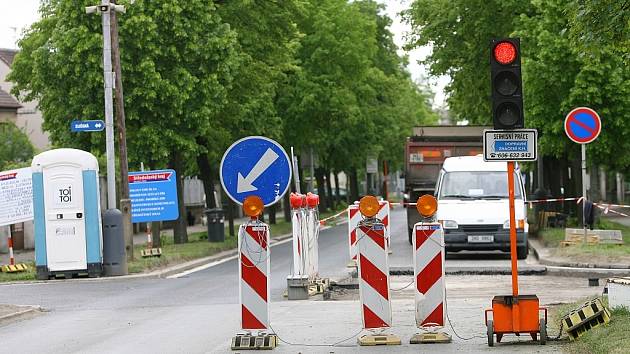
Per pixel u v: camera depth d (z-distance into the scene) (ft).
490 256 180.65
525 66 206.90
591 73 201.87
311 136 324.39
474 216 169.37
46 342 88.69
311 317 99.71
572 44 90.22
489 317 94.73
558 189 261.44
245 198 82.69
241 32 246.06
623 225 245.24
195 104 222.07
